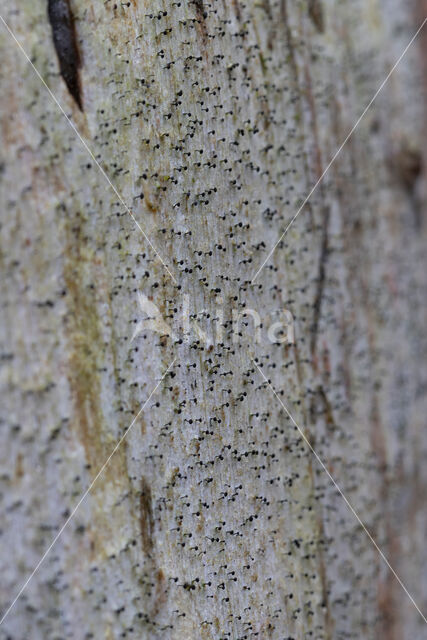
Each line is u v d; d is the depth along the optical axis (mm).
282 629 138
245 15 140
